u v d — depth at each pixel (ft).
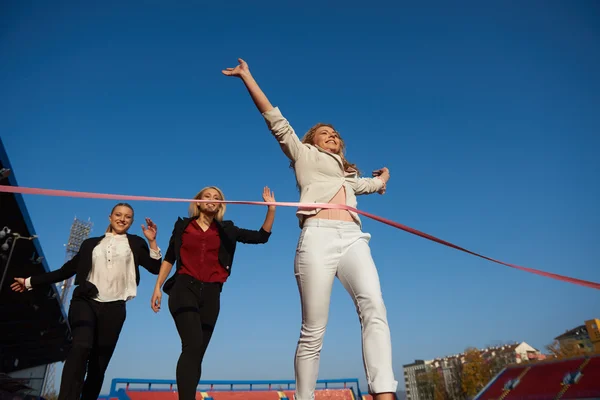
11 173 41.16
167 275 12.19
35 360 117.29
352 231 9.02
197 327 10.25
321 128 11.18
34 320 80.18
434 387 247.50
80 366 9.74
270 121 9.56
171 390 37.01
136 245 13.01
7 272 61.21
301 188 9.80
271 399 42.68
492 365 222.48
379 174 12.39
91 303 11.43
